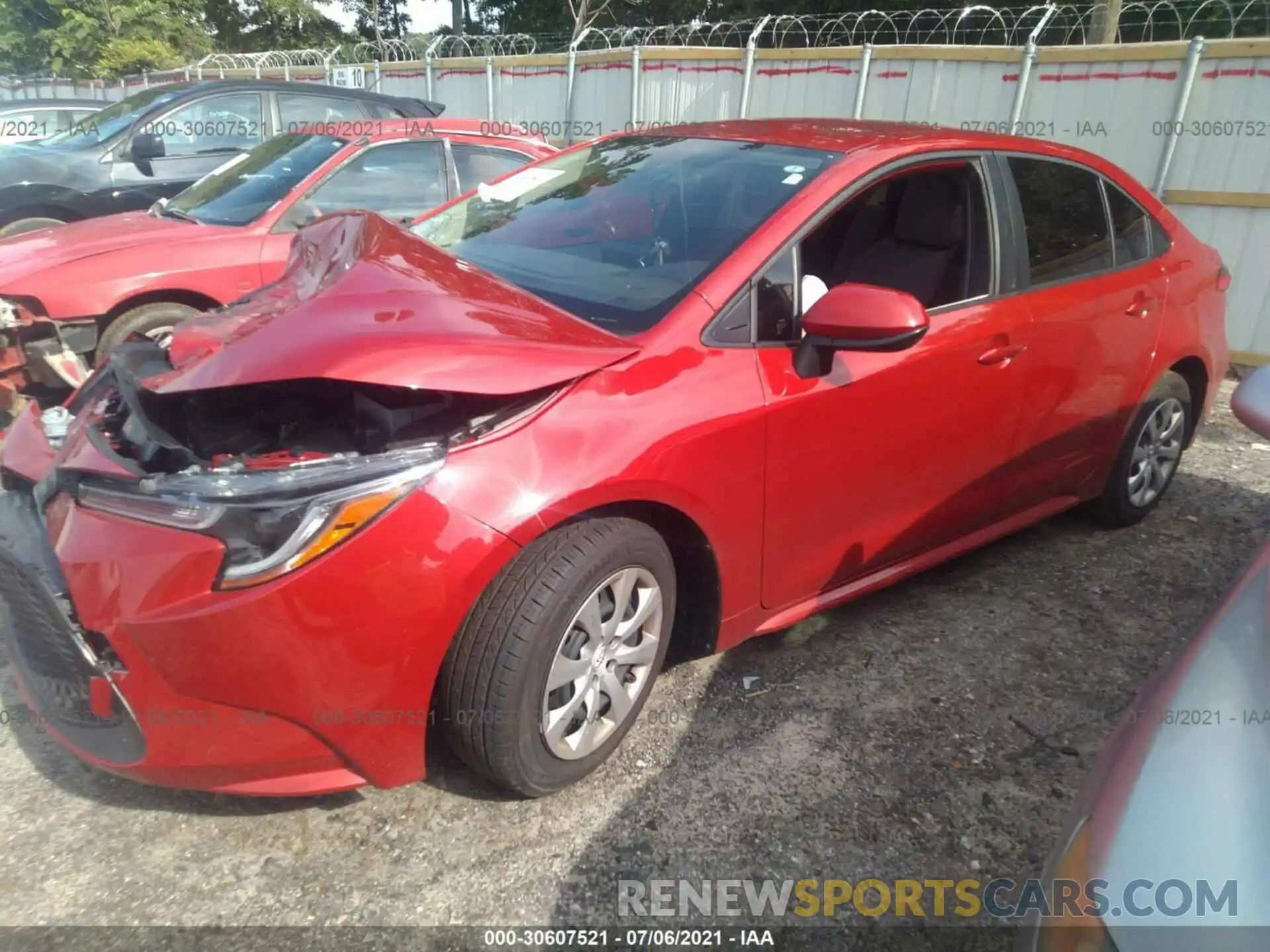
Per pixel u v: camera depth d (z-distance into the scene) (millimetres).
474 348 2195
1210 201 6809
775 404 2578
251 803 2441
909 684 3055
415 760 2242
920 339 2494
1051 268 3420
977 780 2641
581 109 11070
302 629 1968
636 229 2969
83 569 2027
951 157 3180
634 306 2613
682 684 2994
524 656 2197
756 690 2980
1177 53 6727
